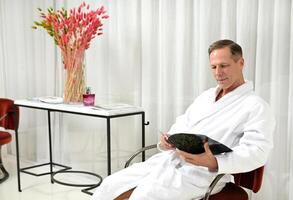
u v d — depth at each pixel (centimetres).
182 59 271
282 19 228
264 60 236
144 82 294
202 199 179
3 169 349
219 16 255
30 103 303
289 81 228
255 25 240
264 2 232
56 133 364
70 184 311
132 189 192
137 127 305
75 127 351
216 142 165
